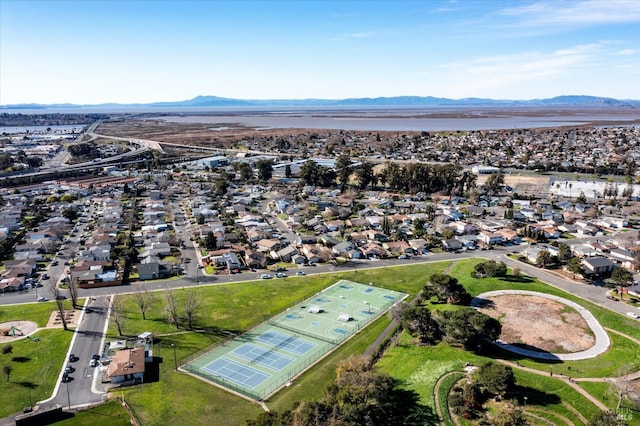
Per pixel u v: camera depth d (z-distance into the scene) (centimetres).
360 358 7300
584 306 9631
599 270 11325
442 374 7106
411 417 6200
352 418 5609
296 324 9362
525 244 14350
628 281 10169
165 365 7869
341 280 11681
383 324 9300
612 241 13975
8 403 6775
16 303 10269
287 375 7569
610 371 7200
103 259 13138
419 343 8350
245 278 11825
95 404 6756
